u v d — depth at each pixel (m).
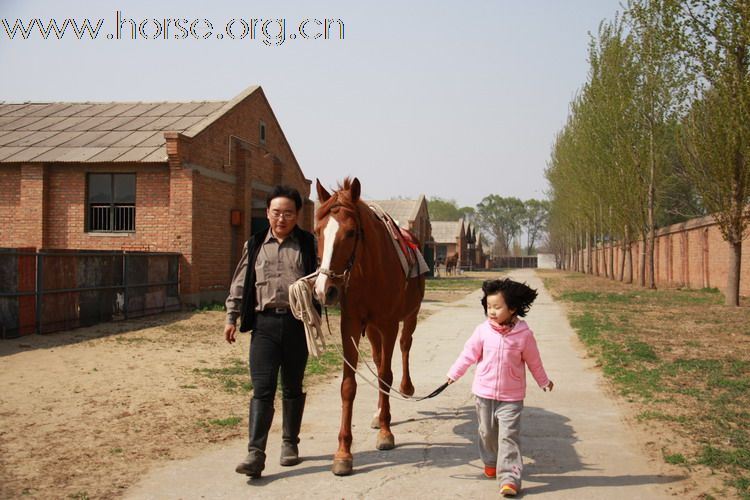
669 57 25.94
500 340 4.42
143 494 4.24
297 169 24.88
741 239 18.88
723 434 5.56
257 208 21.16
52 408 6.56
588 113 34.53
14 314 11.11
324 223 4.69
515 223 158.25
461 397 7.42
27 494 4.19
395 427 6.05
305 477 4.60
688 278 30.39
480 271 79.81
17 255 11.12
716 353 10.09
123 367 8.86
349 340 4.96
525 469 4.79
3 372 8.36
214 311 16.34
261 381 4.69
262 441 4.58
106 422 6.07
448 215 124.69
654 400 6.95
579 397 7.33
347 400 4.85
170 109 20.70
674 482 4.45
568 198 51.22
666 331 12.99
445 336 13.28
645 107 27.83
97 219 17.50
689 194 41.69
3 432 5.68
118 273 14.12
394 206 50.38
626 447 5.32
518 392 4.40
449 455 5.14
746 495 4.13
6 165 17.55
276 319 4.77
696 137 19.02
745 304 19.58
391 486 4.41
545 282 40.84
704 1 17.28
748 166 18.08
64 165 17.34
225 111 18.73
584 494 4.25
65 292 12.29
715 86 18.05
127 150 17.38
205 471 4.73
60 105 22.22
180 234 16.62
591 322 14.68
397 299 5.41
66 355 9.70
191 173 16.58
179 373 8.51
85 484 4.41
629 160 29.94
